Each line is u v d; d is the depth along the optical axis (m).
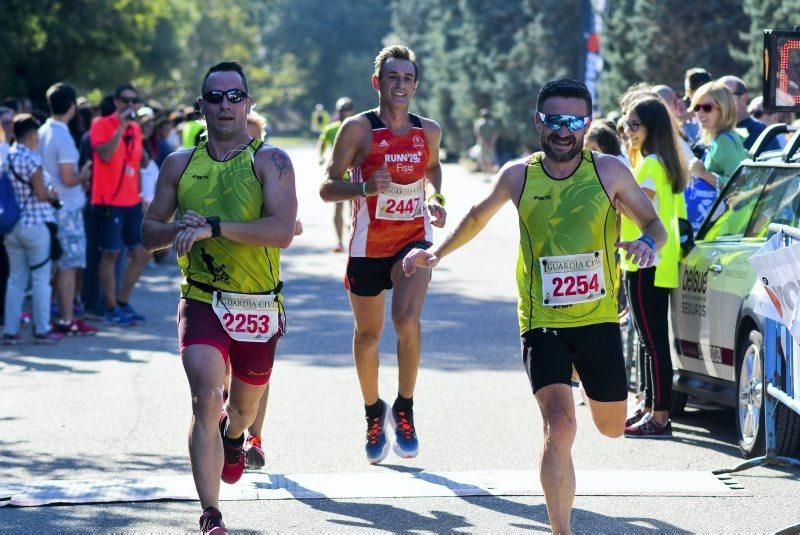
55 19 87.50
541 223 17.30
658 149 24.81
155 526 18.45
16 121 35.31
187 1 192.12
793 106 25.94
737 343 23.30
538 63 143.12
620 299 29.20
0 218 34.97
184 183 18.05
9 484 20.77
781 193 24.17
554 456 16.36
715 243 25.55
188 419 25.89
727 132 29.36
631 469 21.94
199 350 17.48
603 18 103.56
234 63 18.17
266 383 18.70
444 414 26.38
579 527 18.34
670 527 18.33
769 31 25.84
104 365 32.16
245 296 17.94
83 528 18.34
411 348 22.11
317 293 46.56
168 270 56.38
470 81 171.25
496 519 18.80
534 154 17.62
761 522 18.59
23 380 30.17
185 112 63.47
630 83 100.25
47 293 35.88
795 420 21.31
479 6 170.00
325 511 19.25
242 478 21.20
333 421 25.69
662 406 24.56
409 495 20.11
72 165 37.09
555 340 17.25
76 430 24.91
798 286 17.27
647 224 17.28
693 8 93.38
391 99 21.97
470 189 112.44
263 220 17.67
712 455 23.11
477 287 47.69
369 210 22.17
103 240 39.16
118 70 97.31
